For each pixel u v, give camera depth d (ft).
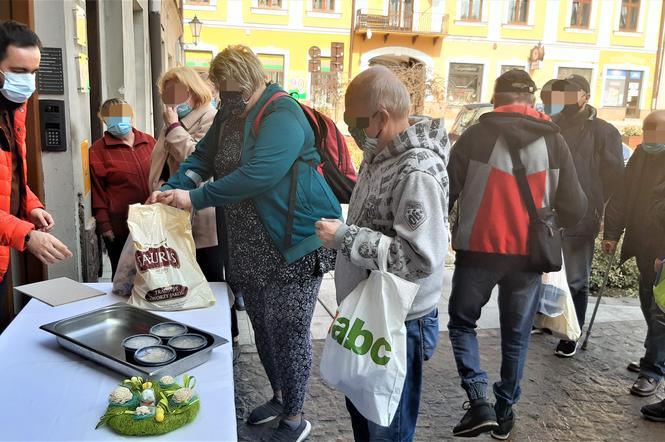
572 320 10.39
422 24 81.92
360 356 5.35
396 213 5.49
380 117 5.62
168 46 42.29
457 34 83.56
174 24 49.73
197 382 5.00
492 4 83.20
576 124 11.07
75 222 10.46
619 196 11.03
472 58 84.58
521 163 7.86
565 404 9.89
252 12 79.82
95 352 5.16
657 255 9.95
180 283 6.83
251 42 80.74
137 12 25.26
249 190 6.80
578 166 11.01
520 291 8.21
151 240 6.86
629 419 9.50
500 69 85.35
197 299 6.90
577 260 11.55
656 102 87.56
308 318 7.77
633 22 85.87
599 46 85.76
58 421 4.39
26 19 9.25
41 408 4.55
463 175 8.20
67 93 10.05
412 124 5.85
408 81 41.47
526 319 8.29
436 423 9.18
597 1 84.28
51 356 5.43
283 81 82.17
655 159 10.19
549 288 10.26
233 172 6.87
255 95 7.17
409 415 6.14
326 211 7.54
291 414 8.07
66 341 5.44
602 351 12.10
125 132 11.46
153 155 9.61
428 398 9.95
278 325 7.73
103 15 17.28
